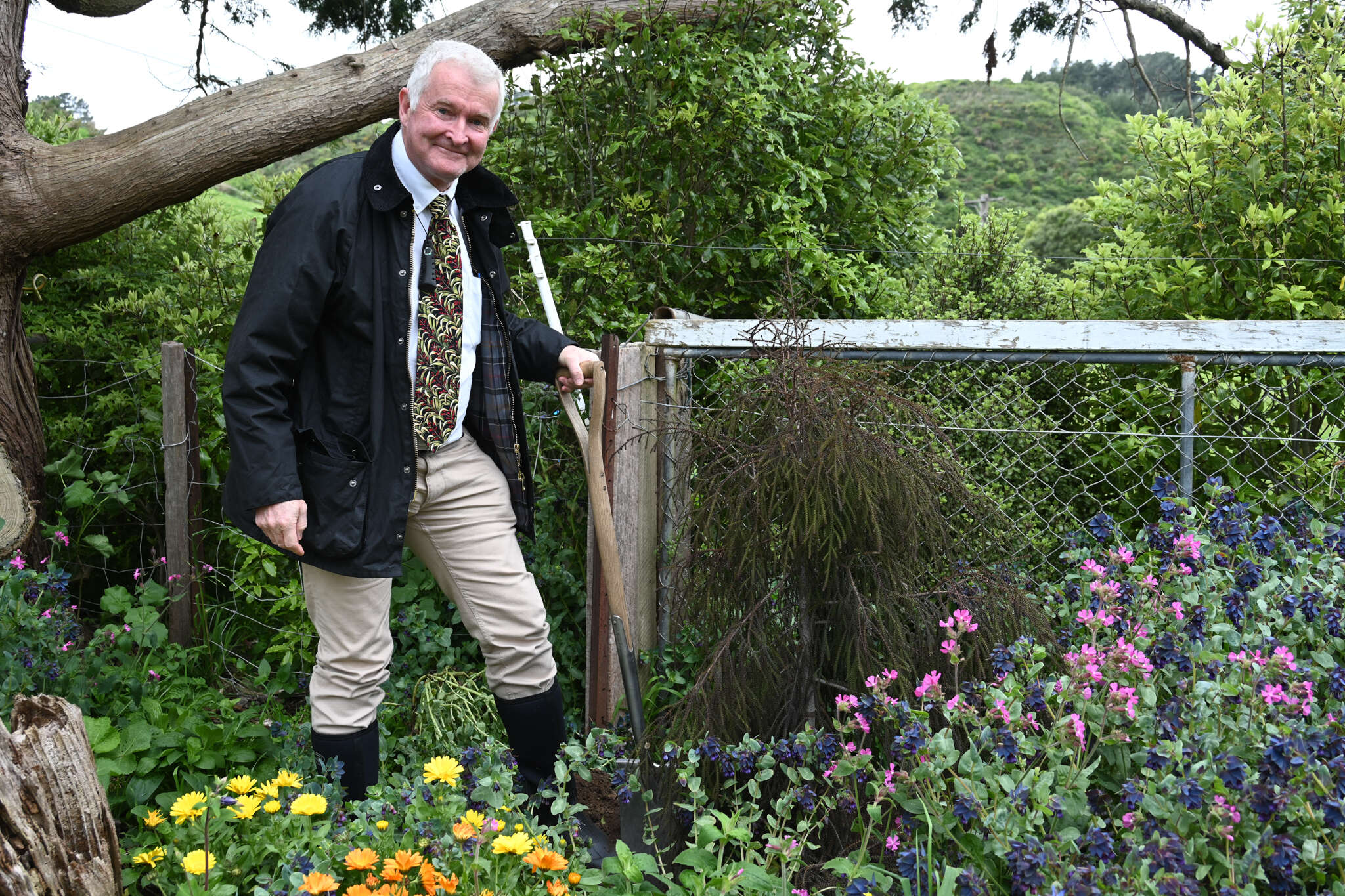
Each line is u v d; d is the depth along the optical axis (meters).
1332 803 1.48
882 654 2.15
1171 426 3.26
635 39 3.89
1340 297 3.42
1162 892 1.48
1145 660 1.81
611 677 2.85
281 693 3.34
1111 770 1.88
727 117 3.85
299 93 3.84
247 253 4.31
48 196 3.60
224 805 1.86
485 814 1.92
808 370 2.23
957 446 2.86
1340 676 1.89
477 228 2.38
